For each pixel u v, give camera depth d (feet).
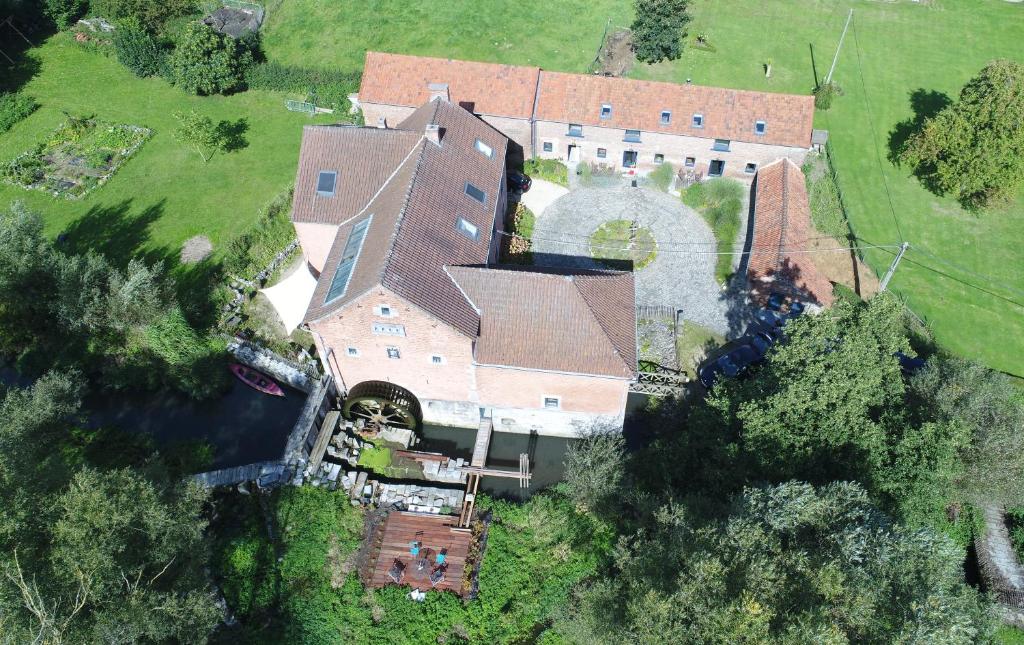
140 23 240.94
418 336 123.24
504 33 238.89
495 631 113.80
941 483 108.99
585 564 120.37
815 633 74.43
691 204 186.60
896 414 113.91
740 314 160.15
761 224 170.50
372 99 190.49
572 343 123.34
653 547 96.17
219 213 181.78
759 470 110.32
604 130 185.68
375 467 137.39
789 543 88.69
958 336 154.92
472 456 138.21
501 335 124.77
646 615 83.92
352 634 113.39
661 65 227.20
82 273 148.05
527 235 178.09
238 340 152.05
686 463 122.31
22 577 80.48
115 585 90.12
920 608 78.23
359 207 146.72
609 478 123.44
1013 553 119.96
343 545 124.47
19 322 154.81
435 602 116.47
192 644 94.89
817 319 110.93
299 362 150.41
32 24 247.50
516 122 188.14
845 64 229.25
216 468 138.62
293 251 171.63
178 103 221.46
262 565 120.57
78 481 92.58
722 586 81.51
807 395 106.22
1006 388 117.39
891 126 206.90
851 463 107.96
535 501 128.26
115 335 153.17
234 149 203.41
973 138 170.19
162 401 150.20
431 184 139.95
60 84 229.04
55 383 123.54
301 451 132.57
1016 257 171.63
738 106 180.14
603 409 132.57
